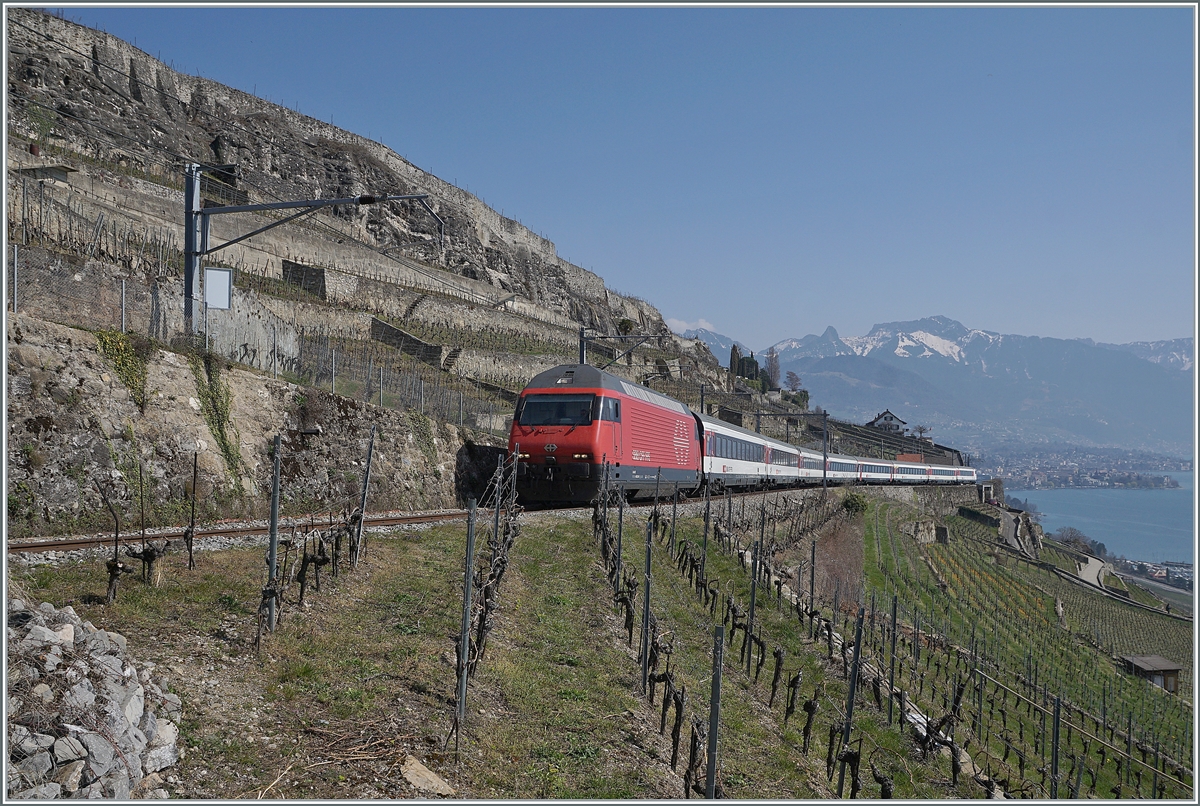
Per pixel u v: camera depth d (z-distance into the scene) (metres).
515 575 16.66
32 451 14.44
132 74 60.16
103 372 16.31
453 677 10.33
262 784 7.07
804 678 16.48
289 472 20.41
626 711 11.14
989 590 59.31
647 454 28.66
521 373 58.66
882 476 79.00
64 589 10.23
